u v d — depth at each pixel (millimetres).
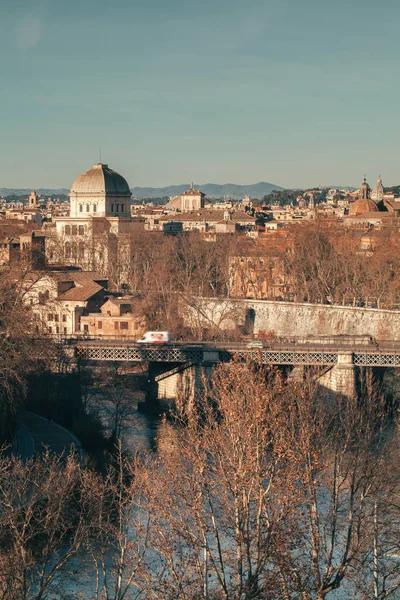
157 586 89625
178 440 101938
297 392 103062
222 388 104250
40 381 176250
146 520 97000
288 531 89875
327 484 98062
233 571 91375
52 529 97125
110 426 171500
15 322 160000
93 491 105000
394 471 105812
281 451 88500
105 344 196000
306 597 84812
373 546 96500
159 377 195375
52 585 95875
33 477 108438
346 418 120938
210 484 94688
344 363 185875
